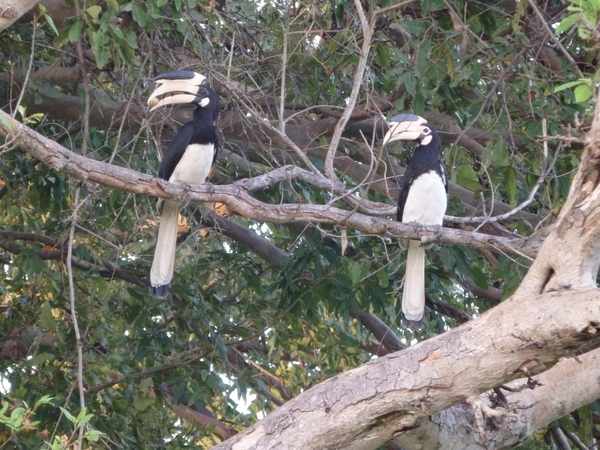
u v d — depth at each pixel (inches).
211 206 454.0
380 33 443.2
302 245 510.0
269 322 492.7
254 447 243.3
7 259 557.3
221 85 434.6
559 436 431.2
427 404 238.4
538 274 236.5
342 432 242.2
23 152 462.0
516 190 420.8
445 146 477.7
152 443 495.8
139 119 450.9
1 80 442.3
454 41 410.6
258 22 477.4
